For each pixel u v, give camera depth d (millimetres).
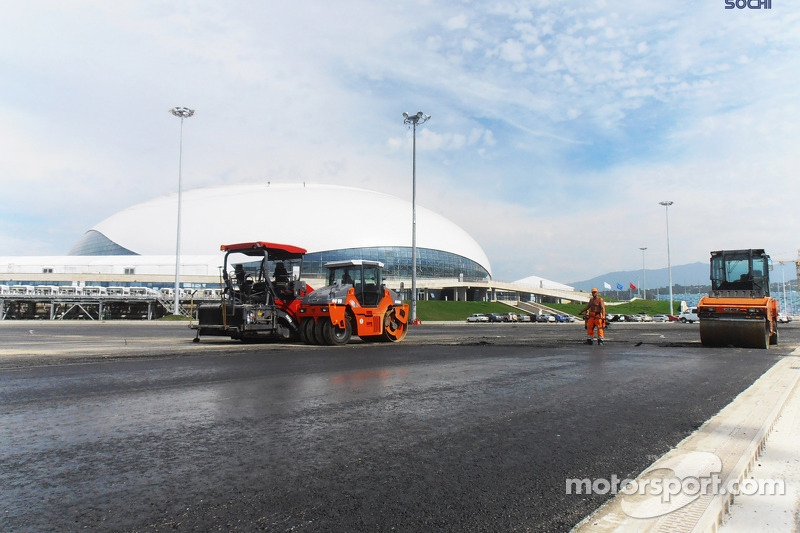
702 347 15750
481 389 7293
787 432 4875
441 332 27891
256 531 2629
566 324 48938
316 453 4082
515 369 9695
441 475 3570
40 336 20734
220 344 15609
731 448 4168
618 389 7391
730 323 15461
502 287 89812
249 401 6262
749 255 16156
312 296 15773
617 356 12555
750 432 4672
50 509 2904
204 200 75875
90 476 3488
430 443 4414
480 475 3576
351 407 5945
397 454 4070
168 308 46438
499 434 4734
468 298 89438
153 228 71562
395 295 17984
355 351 13516
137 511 2881
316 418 5355
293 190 79812
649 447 4320
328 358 11547
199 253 68500
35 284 58219
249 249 15680
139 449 4152
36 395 6582
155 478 3457
